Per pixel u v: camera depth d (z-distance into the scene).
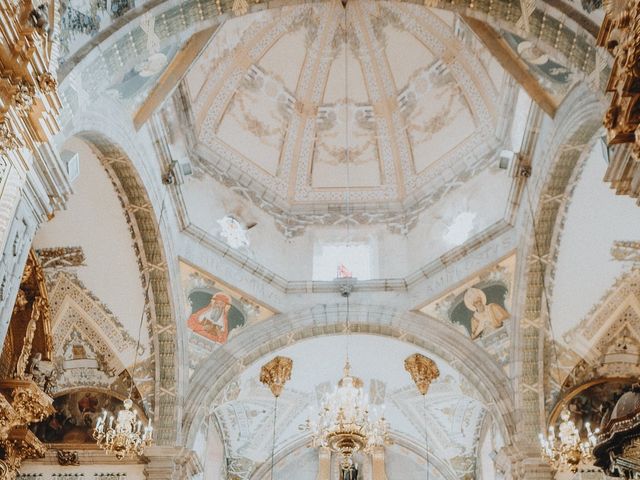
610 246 14.82
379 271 17.98
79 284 15.93
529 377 16.09
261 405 19.89
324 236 18.62
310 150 19.19
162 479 15.70
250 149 18.45
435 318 17.12
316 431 13.76
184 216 16.03
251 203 18.09
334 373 19.42
